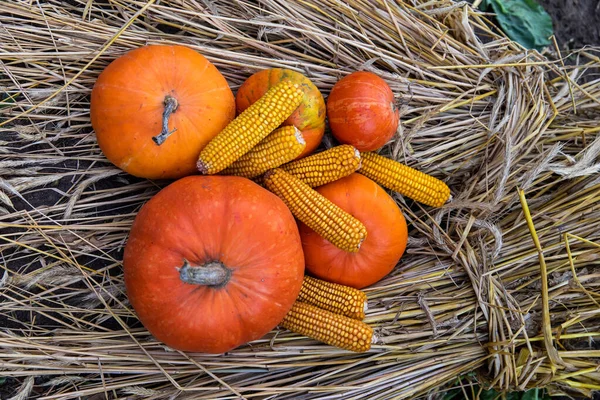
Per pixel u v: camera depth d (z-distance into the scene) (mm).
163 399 944
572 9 1267
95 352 934
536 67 1062
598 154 1032
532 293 1027
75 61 958
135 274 844
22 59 944
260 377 973
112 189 972
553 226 1029
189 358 937
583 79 1238
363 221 944
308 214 898
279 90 882
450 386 1073
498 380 1001
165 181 985
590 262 1022
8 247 942
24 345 920
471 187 1034
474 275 1015
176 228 834
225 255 833
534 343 1015
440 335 1006
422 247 1047
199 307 833
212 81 906
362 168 973
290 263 860
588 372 997
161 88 872
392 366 997
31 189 952
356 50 1046
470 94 1063
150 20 1000
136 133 871
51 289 944
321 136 965
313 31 1013
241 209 844
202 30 1005
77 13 991
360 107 927
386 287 1012
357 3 1036
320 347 974
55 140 959
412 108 1034
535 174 981
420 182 971
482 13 1101
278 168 918
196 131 888
